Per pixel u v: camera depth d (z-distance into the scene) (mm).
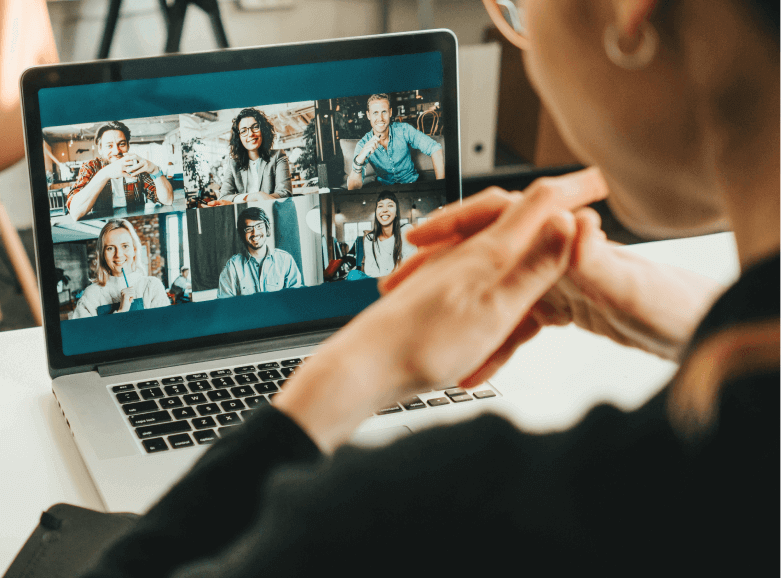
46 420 713
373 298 854
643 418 202
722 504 184
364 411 268
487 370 398
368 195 836
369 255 844
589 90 222
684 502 188
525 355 795
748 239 222
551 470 201
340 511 207
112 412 699
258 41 3006
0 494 603
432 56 833
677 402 198
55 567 466
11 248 1445
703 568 188
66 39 2846
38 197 742
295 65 796
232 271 808
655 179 240
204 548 251
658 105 215
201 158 786
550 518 196
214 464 257
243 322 820
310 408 258
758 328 185
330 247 833
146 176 772
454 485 203
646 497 191
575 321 410
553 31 218
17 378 790
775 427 180
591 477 197
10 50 1486
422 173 849
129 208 771
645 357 793
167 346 798
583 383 737
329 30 3070
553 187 293
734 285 195
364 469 211
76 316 767
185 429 675
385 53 819
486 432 210
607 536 193
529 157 2645
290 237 822
